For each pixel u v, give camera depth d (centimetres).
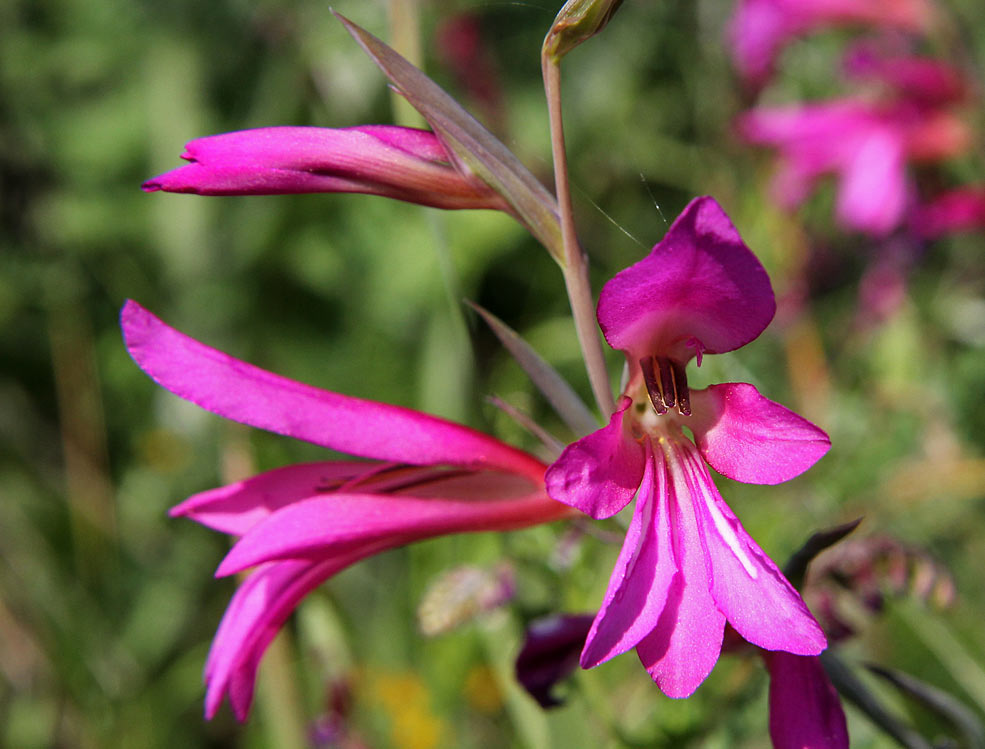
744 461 20
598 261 45
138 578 45
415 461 21
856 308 46
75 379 49
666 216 51
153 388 50
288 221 51
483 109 48
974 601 37
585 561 27
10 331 50
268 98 49
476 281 47
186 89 52
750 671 26
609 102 52
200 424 47
